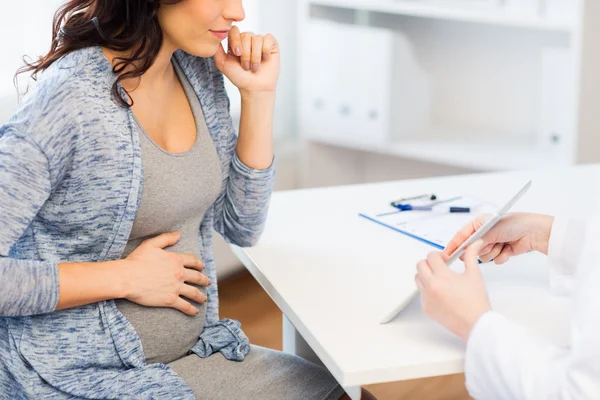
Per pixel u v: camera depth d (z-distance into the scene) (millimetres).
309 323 1117
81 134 1164
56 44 1276
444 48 3223
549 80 2723
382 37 2924
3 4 2320
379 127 3004
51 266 1175
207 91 1396
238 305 2770
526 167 2723
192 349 1344
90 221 1217
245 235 1438
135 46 1229
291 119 3383
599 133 2746
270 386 1279
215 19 1230
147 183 1241
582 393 921
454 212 1569
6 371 1253
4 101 2025
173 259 1289
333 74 3070
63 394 1210
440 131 3189
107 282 1208
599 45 2645
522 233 1254
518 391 965
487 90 3170
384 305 1177
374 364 1011
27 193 1139
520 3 2746
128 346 1238
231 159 1445
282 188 3229
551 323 1105
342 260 1348
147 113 1283
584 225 1194
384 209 1606
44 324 1216
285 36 3262
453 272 1072
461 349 1050
